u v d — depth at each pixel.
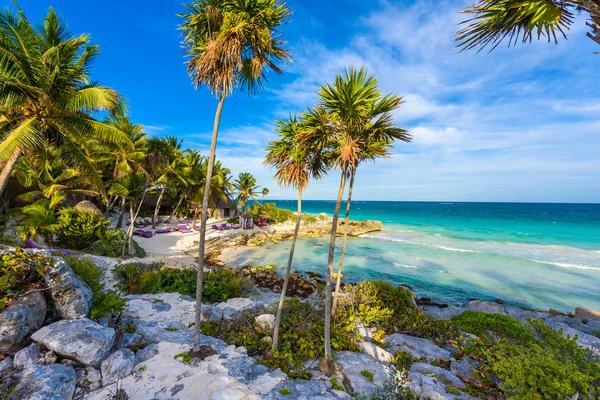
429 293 15.28
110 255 16.11
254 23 5.08
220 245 25.53
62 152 12.33
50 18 10.52
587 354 5.38
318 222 39.94
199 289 5.59
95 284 6.66
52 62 10.02
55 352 4.43
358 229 37.59
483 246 27.47
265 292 13.82
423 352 6.98
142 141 24.56
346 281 17.09
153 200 38.00
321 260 22.06
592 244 27.88
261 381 4.89
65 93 10.44
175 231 29.83
